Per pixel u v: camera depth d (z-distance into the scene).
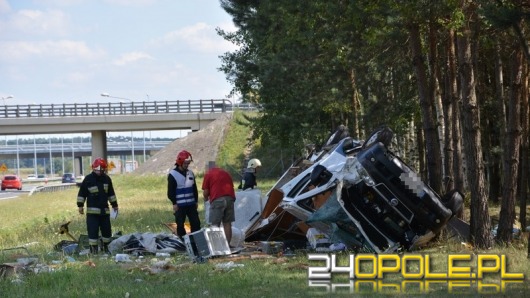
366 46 25.47
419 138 32.69
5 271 13.82
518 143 17.38
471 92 16.69
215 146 81.44
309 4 24.05
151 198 46.94
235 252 16.38
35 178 160.00
